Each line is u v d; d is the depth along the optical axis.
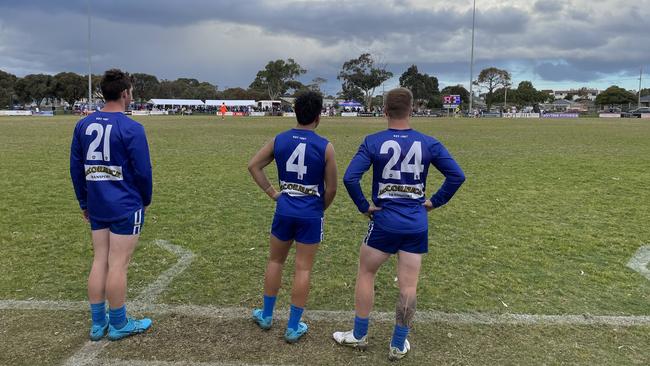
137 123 3.48
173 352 3.42
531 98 123.44
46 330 3.73
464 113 79.69
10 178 10.59
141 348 3.47
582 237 6.39
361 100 108.75
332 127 35.22
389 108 3.23
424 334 3.74
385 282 4.80
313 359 3.35
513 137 24.44
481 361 3.35
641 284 4.82
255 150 16.77
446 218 7.34
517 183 10.40
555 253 5.74
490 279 4.91
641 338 3.70
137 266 5.19
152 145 18.58
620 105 108.38
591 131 30.05
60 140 20.16
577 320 4.00
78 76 97.44
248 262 5.34
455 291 4.59
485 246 5.98
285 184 3.49
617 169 12.52
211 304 4.25
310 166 3.40
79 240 6.08
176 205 8.08
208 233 6.46
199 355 3.38
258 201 8.45
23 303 4.21
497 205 8.24
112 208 3.46
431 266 5.26
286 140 3.43
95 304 3.55
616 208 8.08
